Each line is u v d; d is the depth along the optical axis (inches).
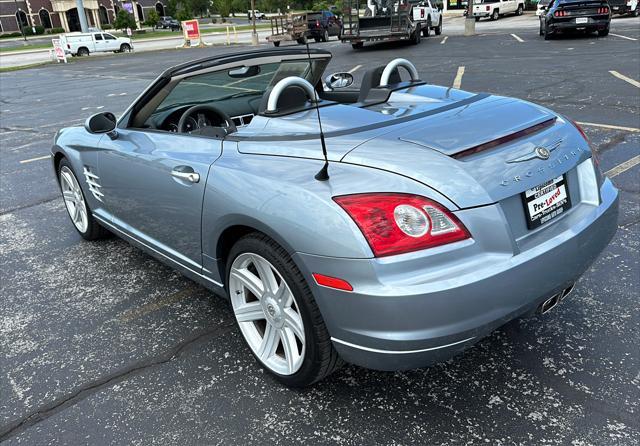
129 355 110.0
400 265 72.1
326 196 76.7
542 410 87.0
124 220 135.3
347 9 773.3
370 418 88.0
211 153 101.2
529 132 90.0
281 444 84.0
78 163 148.2
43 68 1058.1
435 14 951.0
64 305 132.3
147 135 121.6
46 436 89.0
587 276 126.5
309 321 82.3
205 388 98.3
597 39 645.9
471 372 97.3
